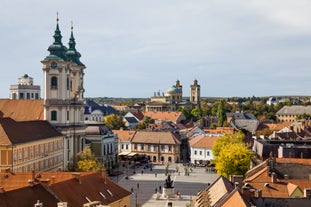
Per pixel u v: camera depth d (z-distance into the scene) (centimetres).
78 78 18350
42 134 15238
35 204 6925
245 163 13100
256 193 7738
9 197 7206
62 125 17050
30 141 14012
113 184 10019
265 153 13350
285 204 7238
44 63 17050
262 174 9738
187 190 15050
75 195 8331
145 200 13575
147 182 16612
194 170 19862
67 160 17162
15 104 17950
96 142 19338
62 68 17075
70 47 18812
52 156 15812
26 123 14975
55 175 9569
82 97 18450
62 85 17125
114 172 18325
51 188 7981
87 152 15850
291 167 10538
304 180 9344
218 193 8294
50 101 16988
